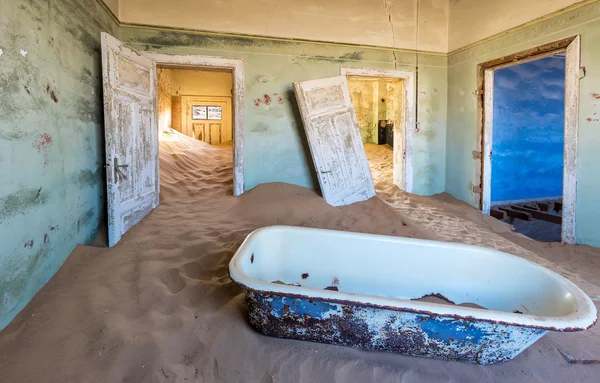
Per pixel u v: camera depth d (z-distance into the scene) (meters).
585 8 3.72
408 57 5.56
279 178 5.09
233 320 2.15
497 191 5.77
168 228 3.70
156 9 4.46
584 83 3.75
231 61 4.77
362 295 1.77
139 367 1.74
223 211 4.37
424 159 5.82
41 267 2.37
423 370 1.76
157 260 2.96
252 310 1.98
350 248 2.66
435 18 5.64
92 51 3.40
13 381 1.62
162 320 2.11
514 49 4.59
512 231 4.58
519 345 1.73
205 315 2.20
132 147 3.66
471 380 1.71
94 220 3.36
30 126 2.26
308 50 5.06
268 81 4.93
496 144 5.67
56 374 1.67
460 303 2.41
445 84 5.82
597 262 3.38
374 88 9.97
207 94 9.48
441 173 5.94
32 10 2.31
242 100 4.84
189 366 1.77
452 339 1.75
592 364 1.85
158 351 1.84
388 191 5.76
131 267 2.82
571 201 3.90
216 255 3.13
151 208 4.16
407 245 2.57
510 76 5.65
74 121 2.95
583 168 3.79
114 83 3.29
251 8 4.79
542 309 2.00
